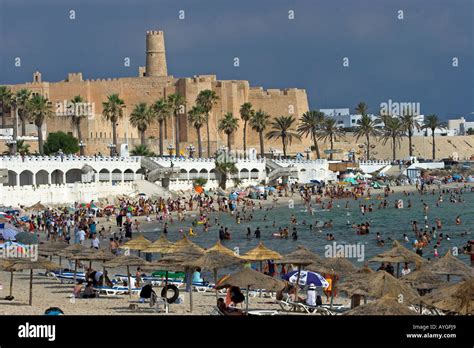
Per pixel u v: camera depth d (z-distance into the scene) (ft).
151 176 489.67
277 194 537.24
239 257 169.37
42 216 355.36
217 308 141.08
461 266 160.66
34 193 412.36
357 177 644.27
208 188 537.24
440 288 140.46
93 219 376.68
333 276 165.68
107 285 188.14
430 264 163.12
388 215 409.28
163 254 201.36
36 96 531.09
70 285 193.67
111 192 459.73
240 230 353.10
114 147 537.24
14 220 328.29
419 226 350.23
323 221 382.42
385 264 196.13
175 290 165.68
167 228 367.04
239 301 148.05
